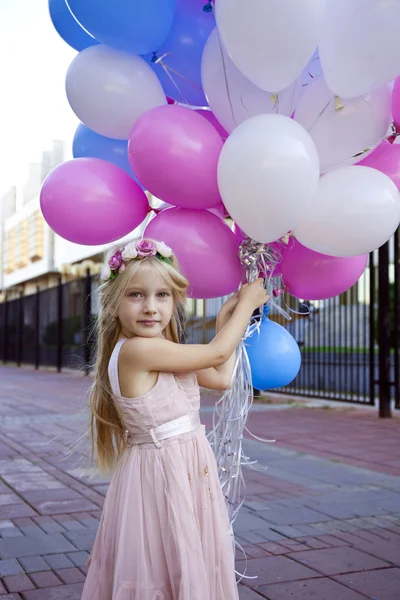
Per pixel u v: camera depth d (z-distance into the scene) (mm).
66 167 2268
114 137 2439
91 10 2072
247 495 4195
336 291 2385
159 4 2098
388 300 7688
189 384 1924
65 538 3355
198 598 1705
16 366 20969
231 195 1899
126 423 1893
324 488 4387
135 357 1841
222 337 1922
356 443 6047
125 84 2248
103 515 1905
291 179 1825
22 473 4832
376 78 1910
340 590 2732
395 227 2082
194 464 1859
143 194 2346
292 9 1737
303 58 1854
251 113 2156
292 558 3090
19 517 3717
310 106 2094
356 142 2109
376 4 1799
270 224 1910
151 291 1856
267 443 6055
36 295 19547
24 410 8688
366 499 4105
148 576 1749
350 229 2010
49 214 2252
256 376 2117
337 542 3305
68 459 5301
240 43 1829
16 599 2629
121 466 1904
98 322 2035
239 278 2189
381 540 3332
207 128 2070
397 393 7738
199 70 2357
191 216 2168
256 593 2705
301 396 9547
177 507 1774
